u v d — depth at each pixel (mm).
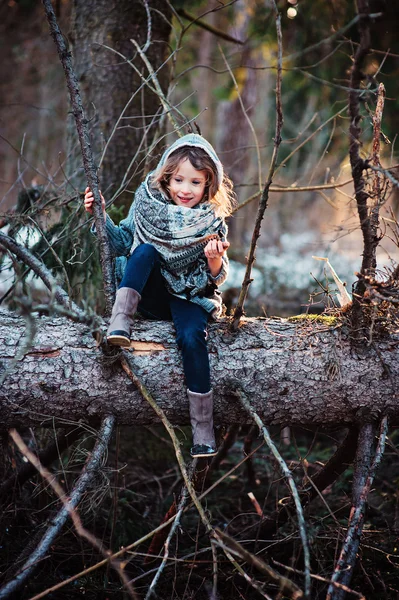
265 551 2789
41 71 8914
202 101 11102
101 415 2420
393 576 2572
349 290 5344
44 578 2504
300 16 5156
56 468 3256
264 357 2447
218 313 2557
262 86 10125
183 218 2473
